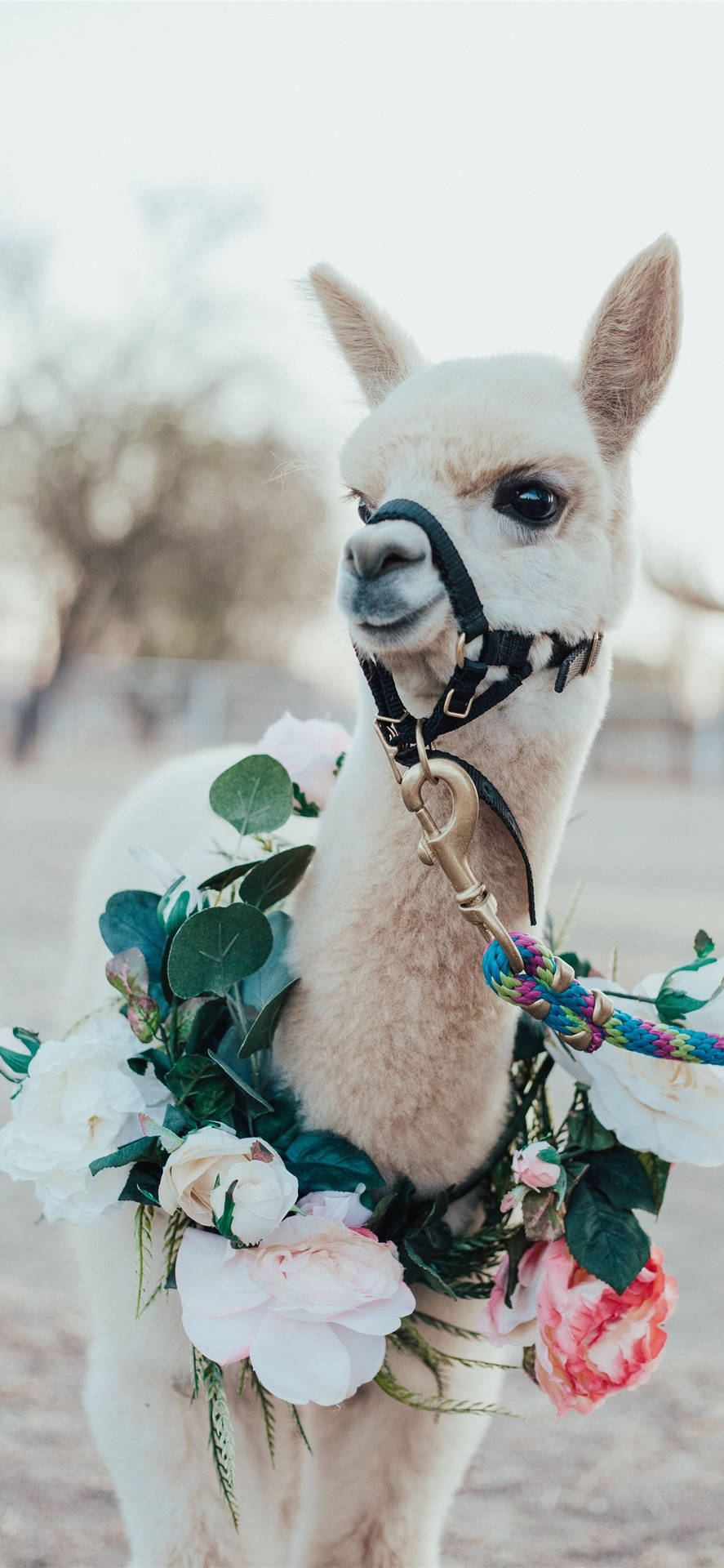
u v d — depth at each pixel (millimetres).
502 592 1794
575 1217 1893
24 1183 4852
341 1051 1832
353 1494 2068
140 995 1900
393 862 1833
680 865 12891
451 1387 2051
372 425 1877
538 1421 3402
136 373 25547
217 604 26375
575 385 2029
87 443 25250
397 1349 1962
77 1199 1819
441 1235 1901
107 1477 3000
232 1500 1763
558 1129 2098
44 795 17266
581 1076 1976
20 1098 1886
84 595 25719
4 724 27703
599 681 1976
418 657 1797
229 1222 1729
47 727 25688
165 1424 1965
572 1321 1847
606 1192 1937
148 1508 1979
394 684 1836
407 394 1896
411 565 1720
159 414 25422
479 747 1862
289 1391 1670
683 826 17031
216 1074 1880
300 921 1944
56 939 8391
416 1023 1813
